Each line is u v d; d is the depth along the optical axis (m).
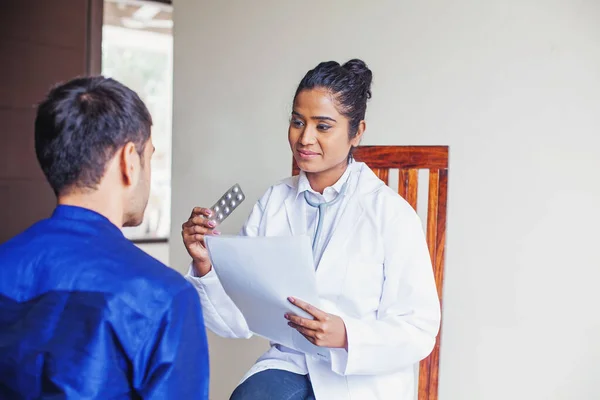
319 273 1.38
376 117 2.10
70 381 0.82
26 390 0.84
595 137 1.70
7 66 3.73
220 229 2.51
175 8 2.66
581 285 1.74
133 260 0.88
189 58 2.62
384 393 1.34
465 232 1.95
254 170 2.41
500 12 1.84
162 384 0.83
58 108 0.88
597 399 1.72
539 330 1.82
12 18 3.72
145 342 0.84
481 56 1.88
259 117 2.38
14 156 3.78
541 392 1.82
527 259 1.83
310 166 1.39
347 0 2.14
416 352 1.30
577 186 1.73
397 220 1.38
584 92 1.71
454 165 1.95
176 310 0.86
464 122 1.92
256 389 1.36
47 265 0.87
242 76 2.44
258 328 1.36
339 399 1.33
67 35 3.87
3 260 0.89
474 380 1.95
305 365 1.42
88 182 0.90
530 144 1.81
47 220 0.92
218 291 1.47
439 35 1.95
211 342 2.56
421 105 2.00
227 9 2.47
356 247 1.39
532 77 1.79
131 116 0.91
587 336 1.73
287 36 2.30
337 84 1.35
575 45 1.72
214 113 2.53
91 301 0.84
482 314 1.92
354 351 1.23
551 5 1.75
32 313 0.85
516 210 1.84
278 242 1.12
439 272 1.67
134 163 0.93
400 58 2.04
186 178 2.65
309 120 1.36
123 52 6.47
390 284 1.37
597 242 1.70
